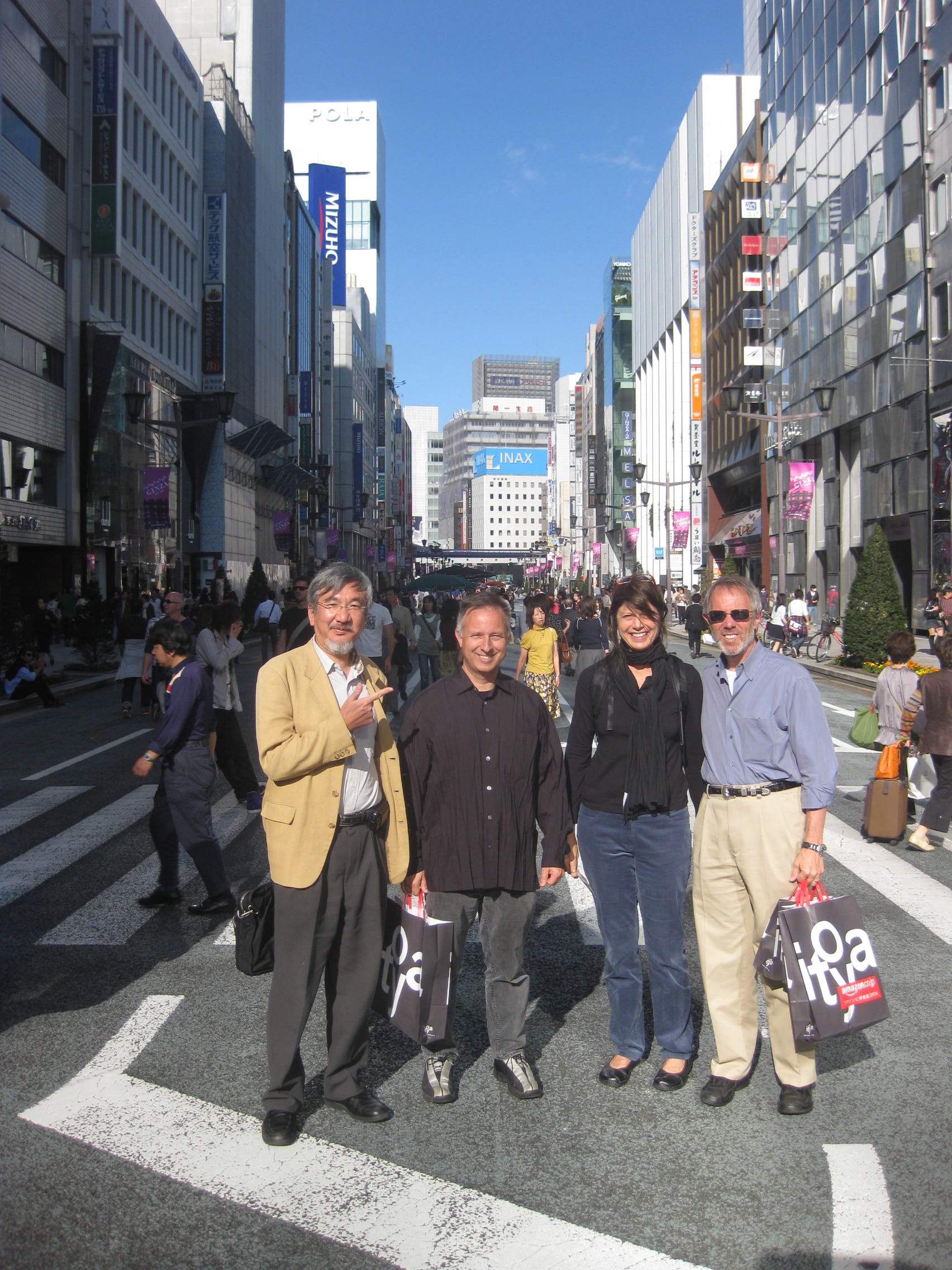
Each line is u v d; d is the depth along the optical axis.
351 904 3.96
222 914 6.82
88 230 40.47
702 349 70.62
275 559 69.50
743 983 4.28
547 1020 5.10
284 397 72.88
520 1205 3.44
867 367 38.25
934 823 8.38
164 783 6.82
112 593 40.53
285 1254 3.18
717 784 4.23
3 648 20.69
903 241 34.78
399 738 4.29
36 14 36.25
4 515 34.53
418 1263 3.13
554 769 4.36
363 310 119.56
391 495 147.00
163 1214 3.40
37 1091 4.30
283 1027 3.89
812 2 44.44
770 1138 3.90
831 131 42.19
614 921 4.40
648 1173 3.65
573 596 27.05
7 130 34.34
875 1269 3.10
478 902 4.31
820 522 44.47
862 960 3.98
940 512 31.98
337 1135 3.94
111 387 41.78
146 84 46.44
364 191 135.88
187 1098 4.24
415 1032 4.10
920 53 33.28
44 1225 3.34
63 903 7.10
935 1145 3.84
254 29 63.19
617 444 111.62
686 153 77.50
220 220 54.53
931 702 8.24
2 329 34.25
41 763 13.10
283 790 3.91
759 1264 3.12
